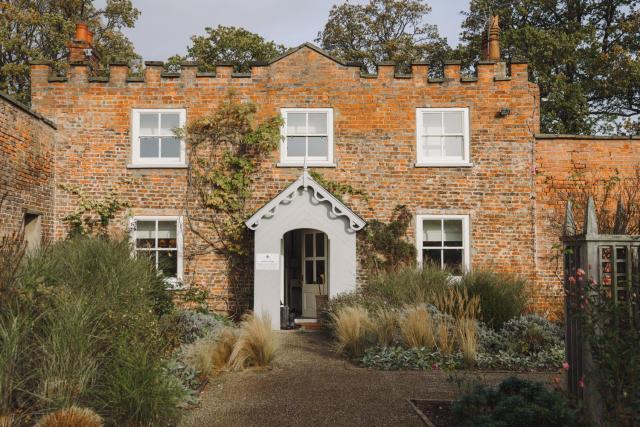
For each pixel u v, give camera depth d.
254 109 15.22
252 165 15.30
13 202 12.75
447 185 15.28
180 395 6.71
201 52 30.58
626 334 5.18
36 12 25.69
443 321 10.68
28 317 6.80
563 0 26.91
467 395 6.34
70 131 15.27
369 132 15.38
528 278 15.02
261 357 9.41
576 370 5.98
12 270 7.24
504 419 5.67
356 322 10.41
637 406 5.04
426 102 15.41
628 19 26.03
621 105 26.62
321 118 15.49
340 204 14.27
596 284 5.48
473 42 27.91
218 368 9.06
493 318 11.10
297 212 14.38
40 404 6.25
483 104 15.39
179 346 9.60
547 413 5.59
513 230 15.16
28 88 26.70
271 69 15.52
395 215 15.24
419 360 9.43
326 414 6.81
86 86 15.35
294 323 14.48
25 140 13.38
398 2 30.80
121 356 6.51
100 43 27.78
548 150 15.29
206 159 15.31
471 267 14.20
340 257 14.29
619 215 9.08
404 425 6.41
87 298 7.47
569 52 25.17
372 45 31.31
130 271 10.01
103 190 15.19
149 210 15.21
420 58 30.45
